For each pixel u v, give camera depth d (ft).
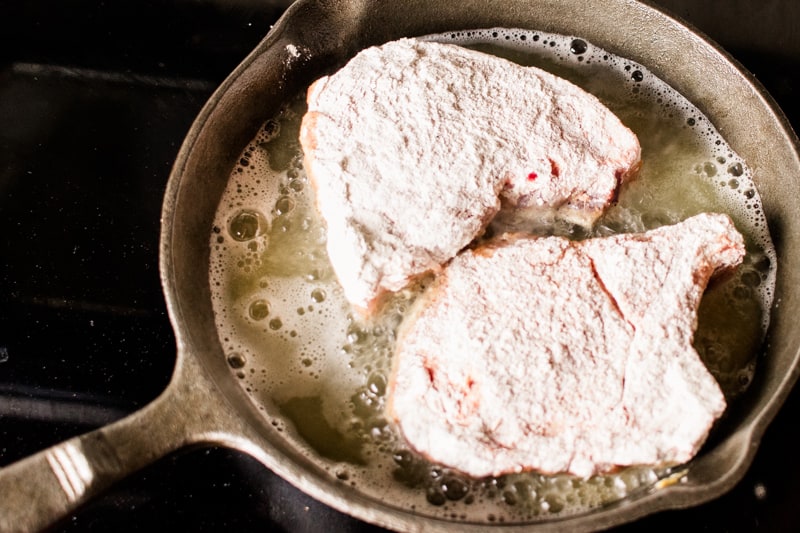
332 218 1.53
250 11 1.86
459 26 1.79
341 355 1.56
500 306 1.47
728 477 1.31
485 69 1.63
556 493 1.47
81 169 1.73
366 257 1.49
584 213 1.63
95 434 1.32
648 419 1.41
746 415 1.49
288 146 1.71
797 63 1.81
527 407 1.41
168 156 1.74
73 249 1.66
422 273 1.55
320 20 1.68
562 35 1.79
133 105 1.79
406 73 1.61
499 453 1.40
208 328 1.55
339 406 1.53
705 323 1.58
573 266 1.49
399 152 1.55
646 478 1.47
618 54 1.77
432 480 1.48
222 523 1.46
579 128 1.60
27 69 1.82
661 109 1.75
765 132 1.62
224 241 1.64
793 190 1.57
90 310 1.61
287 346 1.57
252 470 1.50
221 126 1.63
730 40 1.83
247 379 1.55
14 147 1.74
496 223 1.65
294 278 1.62
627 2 1.69
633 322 1.46
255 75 1.65
